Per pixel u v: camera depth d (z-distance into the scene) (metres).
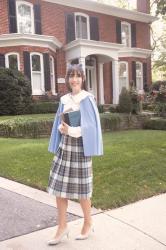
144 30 25.98
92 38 22.83
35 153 7.48
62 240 3.92
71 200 5.14
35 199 5.17
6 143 9.05
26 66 18.28
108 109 18.03
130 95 15.60
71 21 21.62
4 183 5.91
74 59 20.72
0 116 14.67
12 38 17.98
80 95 3.79
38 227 4.24
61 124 3.79
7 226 4.27
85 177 3.77
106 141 9.45
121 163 6.69
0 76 15.61
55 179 3.81
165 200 5.28
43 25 20.36
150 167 6.61
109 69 23.91
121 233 4.12
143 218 4.57
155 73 38.06
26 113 16.36
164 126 14.41
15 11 19.22
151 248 3.77
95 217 4.58
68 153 3.76
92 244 3.85
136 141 9.27
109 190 5.50
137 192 5.51
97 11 23.06
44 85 18.95
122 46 21.92
